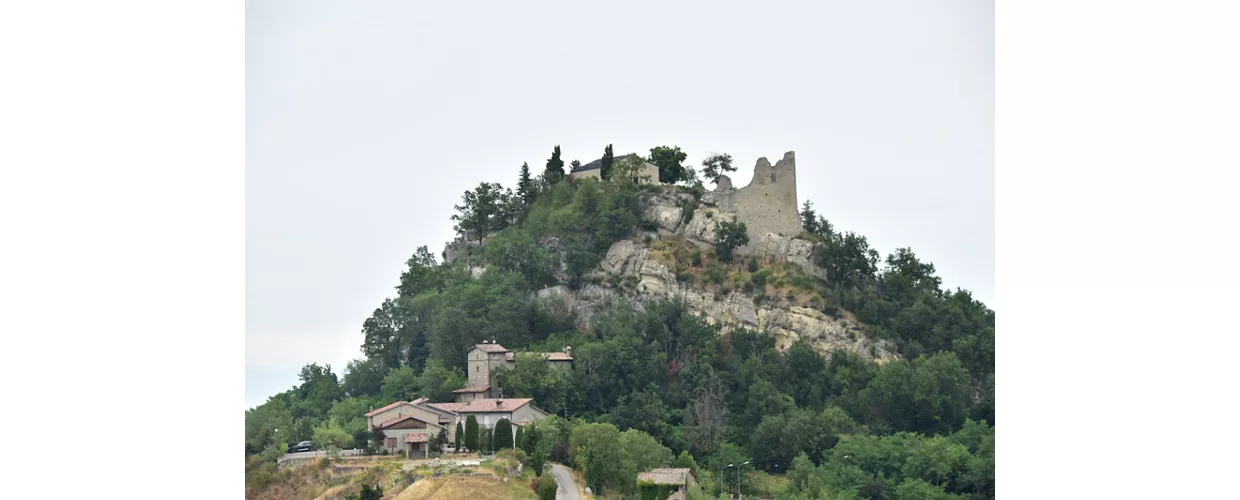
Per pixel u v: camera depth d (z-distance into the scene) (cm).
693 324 18988
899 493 14438
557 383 17212
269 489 13100
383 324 18562
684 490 13562
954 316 18625
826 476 14938
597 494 13188
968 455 14775
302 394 16888
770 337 18875
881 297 19550
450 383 17425
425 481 12200
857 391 17338
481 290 19675
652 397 17075
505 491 12231
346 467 13012
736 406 17300
